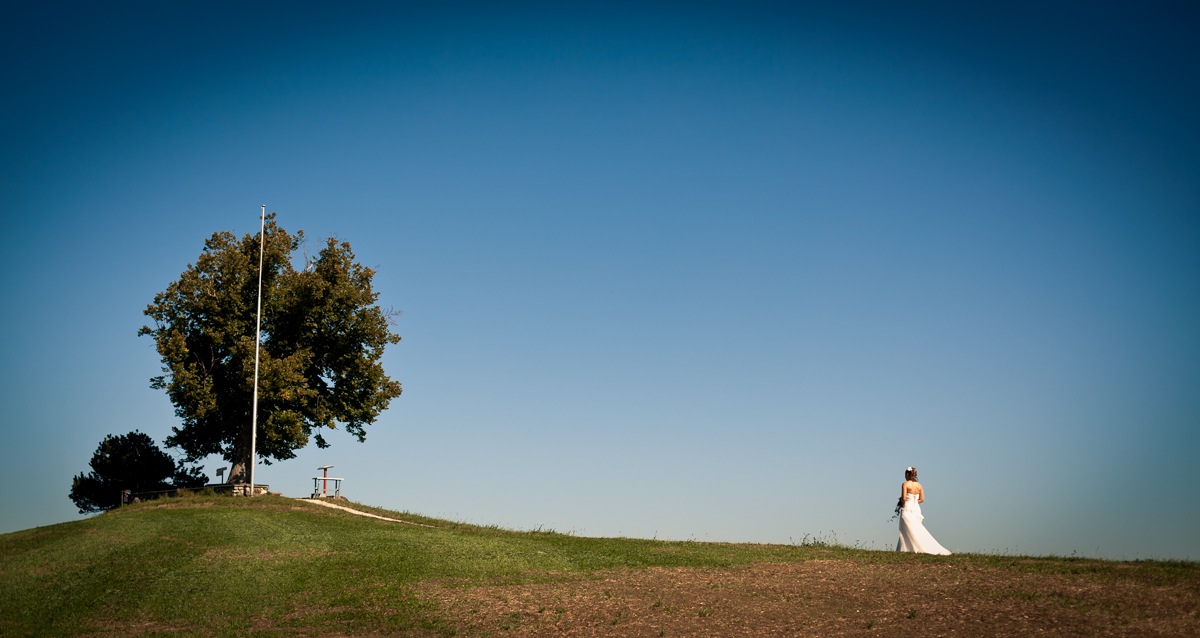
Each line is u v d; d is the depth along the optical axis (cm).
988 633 1709
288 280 5084
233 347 4734
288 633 1966
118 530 3111
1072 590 1983
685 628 1852
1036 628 1719
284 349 5025
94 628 2048
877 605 1952
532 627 1920
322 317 5056
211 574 2466
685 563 2545
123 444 5412
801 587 2153
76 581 2433
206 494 4647
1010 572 2219
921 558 2527
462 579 2380
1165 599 1866
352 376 5134
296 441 4794
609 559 2628
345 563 2577
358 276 5222
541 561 2597
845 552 2723
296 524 3369
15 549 2886
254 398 4550
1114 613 1783
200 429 5012
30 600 2266
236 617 2108
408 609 2095
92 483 5341
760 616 1912
